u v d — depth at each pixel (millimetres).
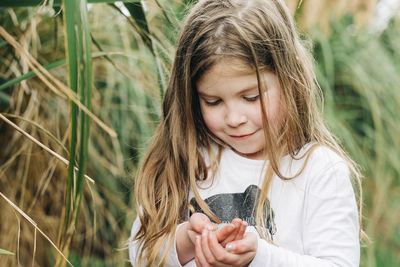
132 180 1408
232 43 721
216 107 759
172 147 880
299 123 789
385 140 1684
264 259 695
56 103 1322
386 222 1727
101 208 1418
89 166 1404
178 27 1062
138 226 898
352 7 1509
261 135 761
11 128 1242
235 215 797
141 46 1397
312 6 1396
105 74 1433
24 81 1199
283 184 777
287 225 763
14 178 1271
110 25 1438
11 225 1249
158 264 811
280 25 783
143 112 1391
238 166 817
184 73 809
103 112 1412
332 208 749
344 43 1775
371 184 1680
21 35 1176
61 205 1330
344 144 1603
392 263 1685
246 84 725
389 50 1851
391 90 1700
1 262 1226
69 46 646
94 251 1432
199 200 818
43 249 1300
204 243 676
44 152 1282
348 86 1751
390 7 1809
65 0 647
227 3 776
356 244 752
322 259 722
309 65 931
